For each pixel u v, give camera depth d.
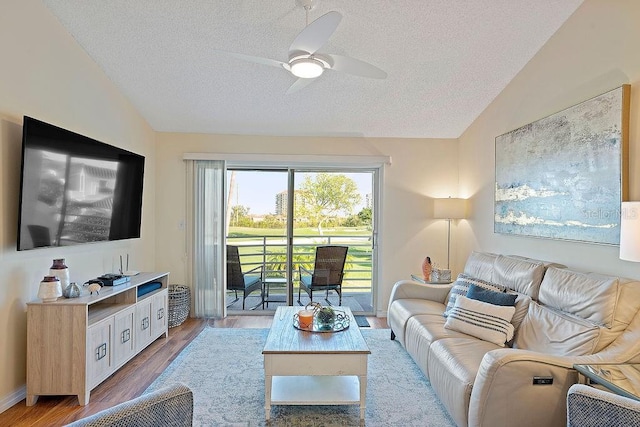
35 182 2.61
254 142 4.77
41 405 2.57
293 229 4.97
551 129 2.99
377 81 3.68
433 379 2.57
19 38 2.61
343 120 4.43
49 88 2.89
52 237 2.79
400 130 4.67
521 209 3.41
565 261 2.88
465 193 4.67
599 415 1.21
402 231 4.86
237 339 3.90
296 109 4.20
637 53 2.27
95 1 2.78
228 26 2.97
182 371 3.11
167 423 1.12
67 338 2.57
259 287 4.97
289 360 2.38
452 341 2.62
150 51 3.31
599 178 2.51
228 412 2.49
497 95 3.89
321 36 2.12
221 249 4.73
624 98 2.32
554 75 3.02
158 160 4.71
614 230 2.39
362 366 2.39
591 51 2.63
